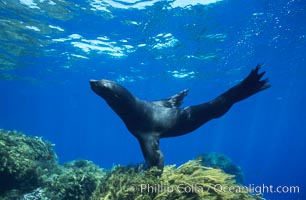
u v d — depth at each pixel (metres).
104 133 155.12
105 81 6.55
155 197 6.51
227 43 25.25
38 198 9.25
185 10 19.42
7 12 20.77
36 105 78.94
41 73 38.72
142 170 7.67
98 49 27.42
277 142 185.12
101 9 19.52
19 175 10.02
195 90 44.94
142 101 6.99
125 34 23.45
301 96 52.50
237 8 19.22
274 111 70.50
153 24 21.48
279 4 18.67
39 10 20.14
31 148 13.20
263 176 91.06
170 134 7.10
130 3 18.56
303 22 21.55
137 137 6.85
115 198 6.81
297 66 33.44
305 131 126.12
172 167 8.12
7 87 53.66
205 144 199.62
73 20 21.42
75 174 9.85
